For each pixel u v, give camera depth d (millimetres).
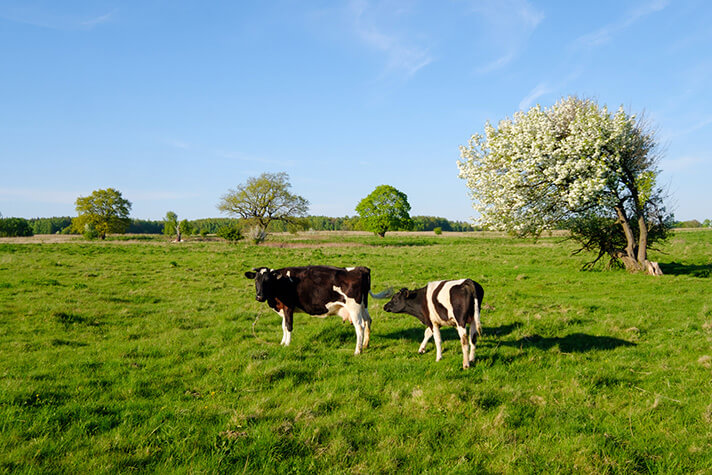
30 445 4645
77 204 82125
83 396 6238
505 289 17516
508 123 21156
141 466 4375
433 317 8281
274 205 69188
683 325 10586
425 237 77125
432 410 5703
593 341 9586
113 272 21938
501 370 7375
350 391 6484
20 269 22266
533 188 19906
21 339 9789
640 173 20047
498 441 4926
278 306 9781
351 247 47312
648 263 20234
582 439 4973
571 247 36969
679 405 5926
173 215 84250
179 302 14703
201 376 7328
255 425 5188
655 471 4418
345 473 4281
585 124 18594
